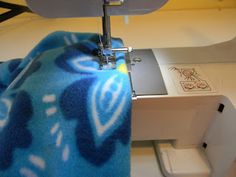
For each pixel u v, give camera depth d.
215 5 1.06
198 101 0.59
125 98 0.48
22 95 0.44
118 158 0.47
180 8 1.06
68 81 0.48
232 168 0.60
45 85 0.46
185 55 0.72
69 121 0.45
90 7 0.47
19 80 0.50
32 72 0.49
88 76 0.50
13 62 0.63
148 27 0.91
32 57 0.60
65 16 0.49
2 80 0.62
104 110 0.46
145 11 0.50
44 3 0.45
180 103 0.59
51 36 0.63
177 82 0.61
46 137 0.43
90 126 0.45
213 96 0.57
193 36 0.85
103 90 0.47
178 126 0.68
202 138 0.73
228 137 0.58
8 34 0.88
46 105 0.44
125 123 0.47
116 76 0.51
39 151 0.44
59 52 0.54
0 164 0.44
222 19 0.96
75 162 0.46
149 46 0.79
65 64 0.51
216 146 0.66
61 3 0.46
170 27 0.91
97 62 0.55
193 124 0.67
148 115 0.63
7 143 0.43
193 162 0.74
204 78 0.63
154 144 0.84
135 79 0.61
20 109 0.43
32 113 0.44
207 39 0.82
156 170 0.78
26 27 0.93
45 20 0.97
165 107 0.60
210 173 0.72
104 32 0.55
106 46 0.57
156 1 0.48
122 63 0.58
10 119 0.44
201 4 1.06
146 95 0.57
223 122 0.60
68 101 0.45
